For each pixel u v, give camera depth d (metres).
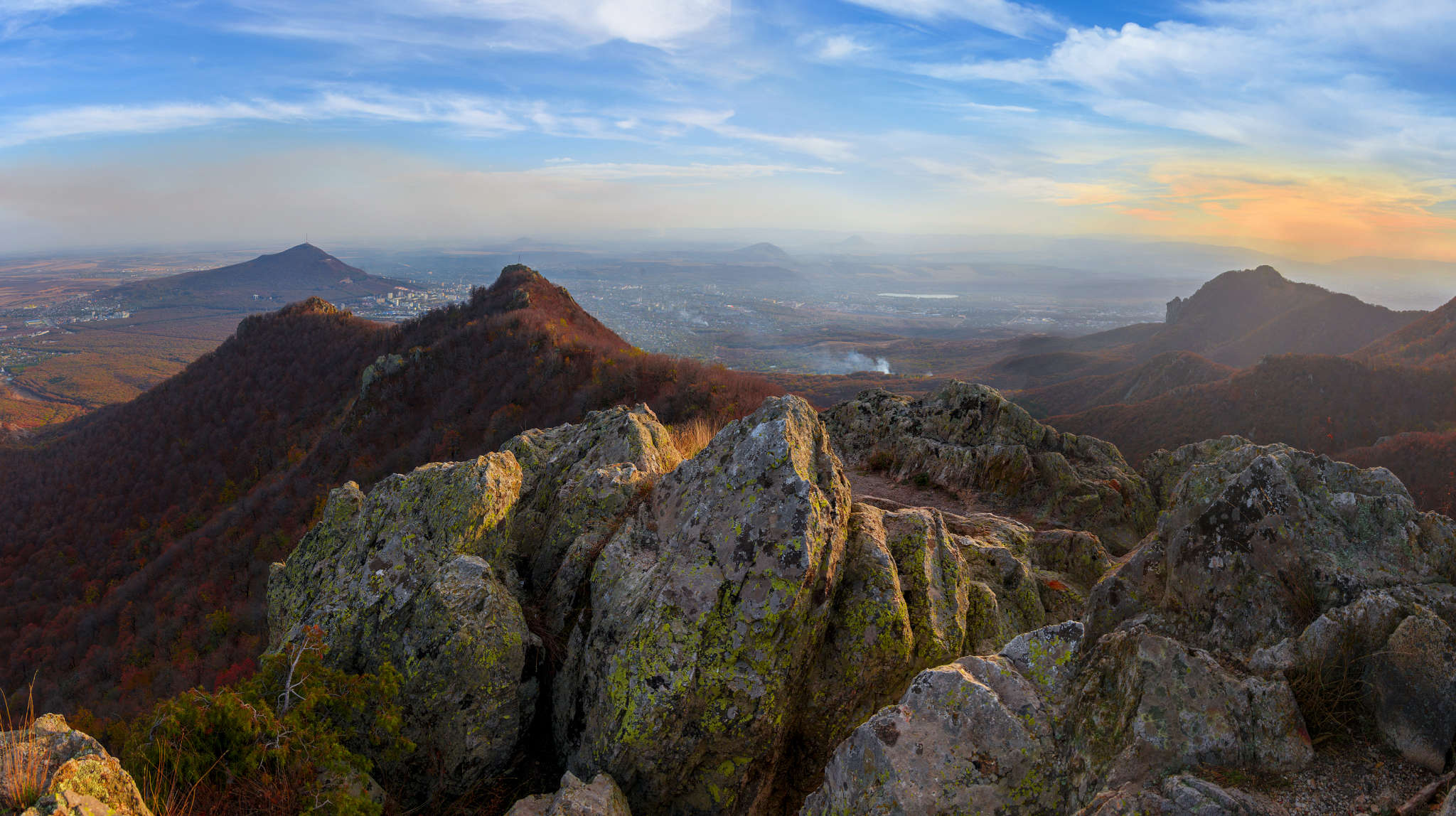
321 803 5.52
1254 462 5.46
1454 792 3.28
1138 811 3.67
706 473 7.56
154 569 62.09
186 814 5.18
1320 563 4.90
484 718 6.48
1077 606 9.64
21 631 60.31
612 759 5.93
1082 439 16.12
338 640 7.04
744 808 6.15
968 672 5.25
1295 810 3.60
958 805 4.46
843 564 6.94
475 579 7.01
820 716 6.57
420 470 8.34
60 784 3.82
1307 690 4.19
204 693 5.95
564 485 9.72
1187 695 4.20
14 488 104.94
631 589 6.80
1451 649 3.91
